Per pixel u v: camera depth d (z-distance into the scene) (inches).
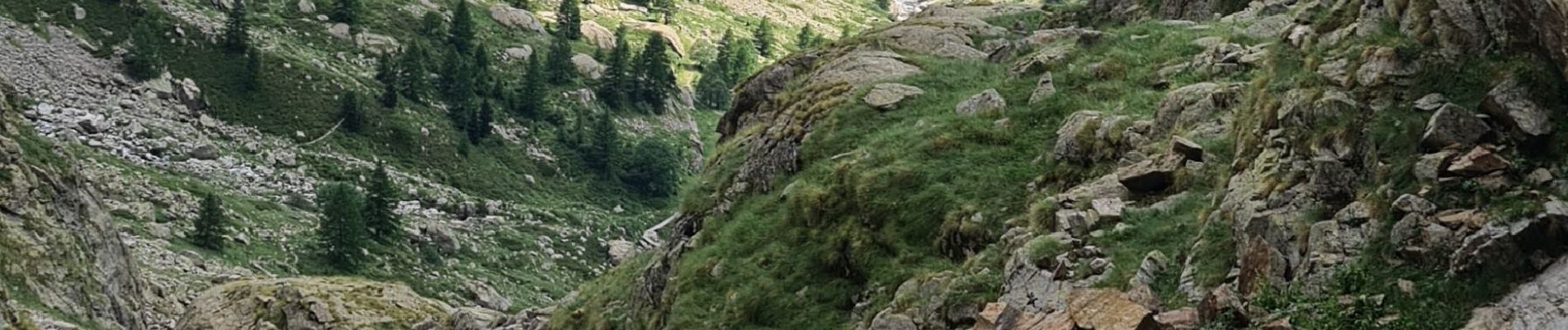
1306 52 770.8
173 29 5123.0
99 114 4475.9
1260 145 729.0
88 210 2393.0
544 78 6018.7
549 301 3725.4
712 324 1009.5
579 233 4352.9
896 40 1571.1
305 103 4950.8
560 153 5300.2
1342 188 648.4
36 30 4864.7
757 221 1115.9
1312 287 608.7
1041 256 757.9
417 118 5078.7
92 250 2315.5
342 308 2006.6
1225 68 1022.4
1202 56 1091.9
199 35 5147.6
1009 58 1418.6
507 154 5142.7
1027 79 1216.8
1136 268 716.7
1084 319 649.6
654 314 1170.6
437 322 1854.1
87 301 2145.7
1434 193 602.5
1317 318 587.5
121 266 2431.1
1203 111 884.0
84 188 2444.6
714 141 6328.7
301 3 5880.9
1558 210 557.6
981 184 966.4
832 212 1032.8
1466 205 592.4
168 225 3452.3
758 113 1589.6
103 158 4033.0
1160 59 1149.7
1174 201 784.3
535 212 4451.3
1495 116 617.3
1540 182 583.8
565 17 7057.1
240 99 4874.5
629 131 5930.1
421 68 5305.1
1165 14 1540.4
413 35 5994.1
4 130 2284.7
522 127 5418.3
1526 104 609.6
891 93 1268.5
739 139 1478.8
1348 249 614.5
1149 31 1273.4
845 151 1193.4
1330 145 664.4
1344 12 770.2
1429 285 570.3
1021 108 1108.5
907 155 1051.9
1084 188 848.9
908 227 958.4
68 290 2106.3
